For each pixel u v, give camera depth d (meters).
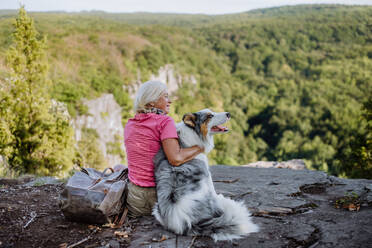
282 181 4.36
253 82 101.69
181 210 2.51
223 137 66.12
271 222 2.84
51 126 13.24
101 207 2.64
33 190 4.03
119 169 3.36
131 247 2.39
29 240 2.50
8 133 11.77
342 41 122.62
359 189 3.81
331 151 65.31
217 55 115.12
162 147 2.79
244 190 3.92
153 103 2.81
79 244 2.44
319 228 2.60
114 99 43.88
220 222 2.51
